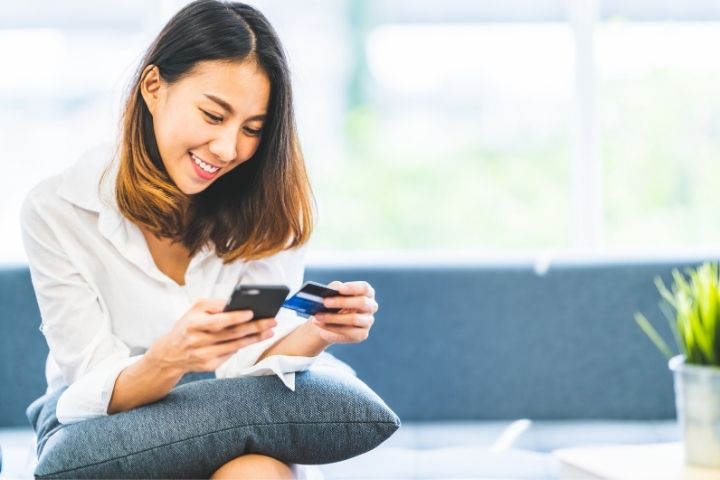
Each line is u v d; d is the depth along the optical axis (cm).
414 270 309
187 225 215
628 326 305
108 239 209
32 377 298
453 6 626
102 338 203
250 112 198
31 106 471
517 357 305
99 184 209
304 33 649
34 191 209
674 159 441
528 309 306
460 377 304
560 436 282
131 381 182
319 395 189
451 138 635
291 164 213
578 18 364
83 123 474
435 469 247
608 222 451
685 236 448
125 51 468
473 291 307
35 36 471
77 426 181
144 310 212
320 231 643
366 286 189
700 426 174
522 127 616
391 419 193
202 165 199
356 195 647
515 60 611
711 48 422
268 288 166
